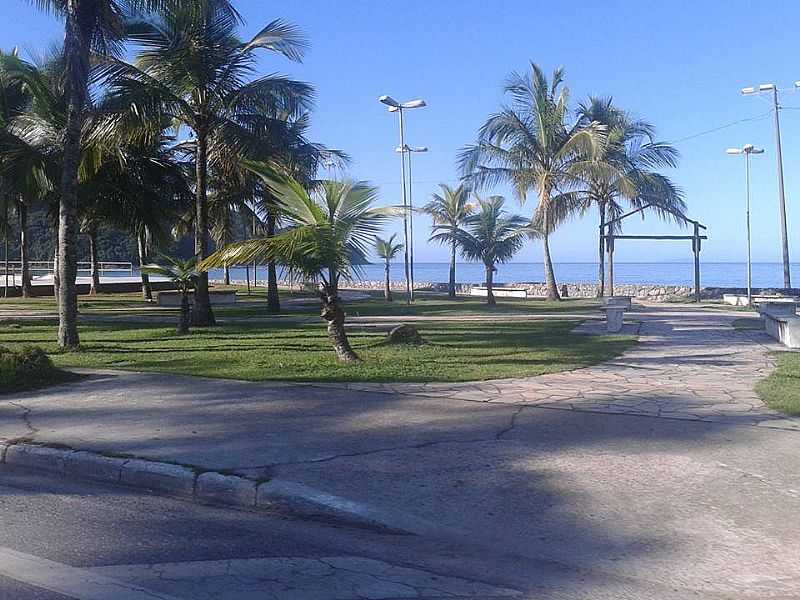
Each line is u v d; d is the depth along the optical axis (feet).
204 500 23.39
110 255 239.50
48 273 200.85
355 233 47.44
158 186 91.91
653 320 86.38
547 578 17.48
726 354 53.11
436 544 19.57
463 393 36.83
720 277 326.44
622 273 426.51
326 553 18.99
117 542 19.52
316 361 47.85
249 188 86.63
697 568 17.78
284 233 46.19
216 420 31.32
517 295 160.04
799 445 27.04
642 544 19.10
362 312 102.42
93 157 68.85
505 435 28.76
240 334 68.69
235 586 16.78
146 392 37.47
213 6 62.49
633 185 119.14
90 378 41.63
